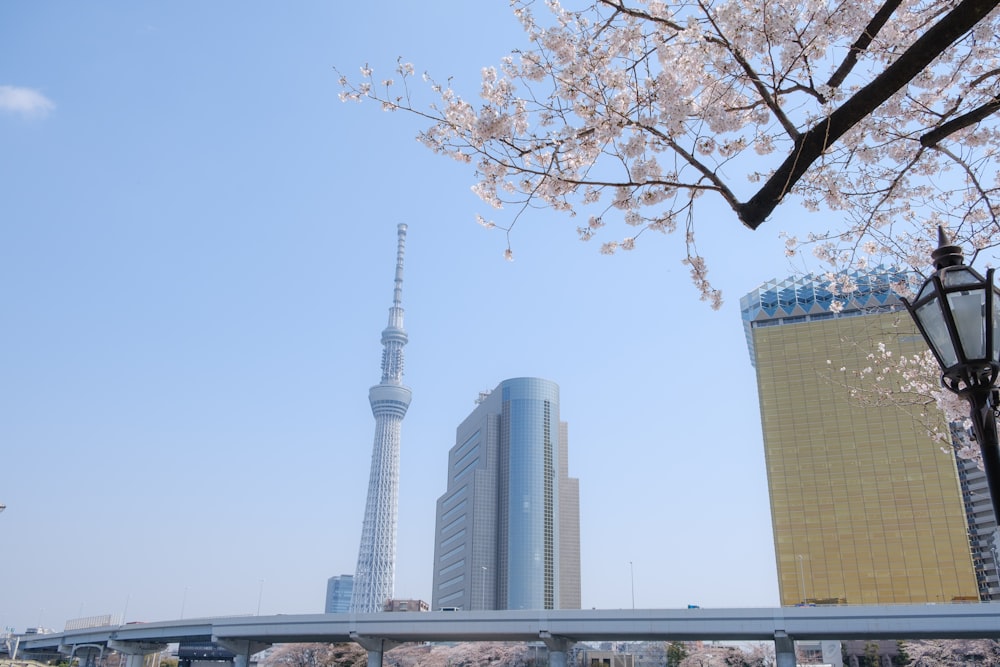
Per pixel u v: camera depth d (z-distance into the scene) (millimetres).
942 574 134000
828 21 8109
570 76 8594
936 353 6543
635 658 104938
